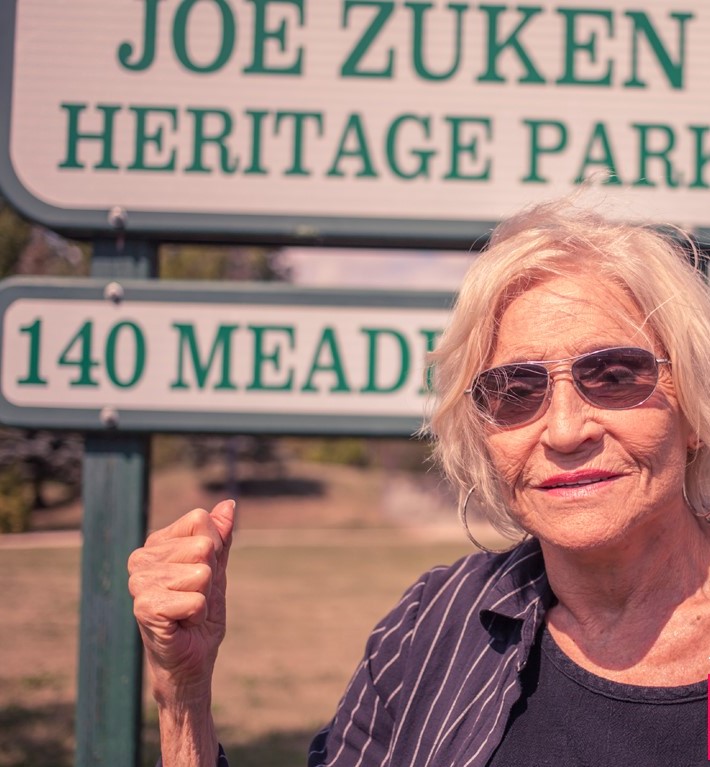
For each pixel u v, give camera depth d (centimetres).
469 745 141
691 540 147
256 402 272
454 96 279
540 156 277
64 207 275
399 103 279
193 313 273
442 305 274
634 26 280
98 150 277
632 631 142
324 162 277
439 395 158
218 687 703
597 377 135
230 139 278
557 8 280
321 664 795
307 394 273
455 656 157
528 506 143
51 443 1828
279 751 536
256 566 1552
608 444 136
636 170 277
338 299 275
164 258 2016
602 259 142
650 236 145
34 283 272
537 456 140
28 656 785
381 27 279
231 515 148
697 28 280
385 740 160
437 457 173
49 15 279
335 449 3844
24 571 1275
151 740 534
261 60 279
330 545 1995
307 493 3075
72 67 278
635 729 131
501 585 156
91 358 271
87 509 270
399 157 278
